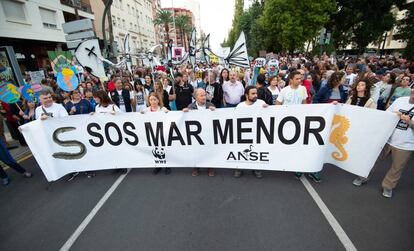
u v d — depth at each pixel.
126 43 10.77
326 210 2.70
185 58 12.25
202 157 3.60
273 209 2.78
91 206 3.08
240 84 5.21
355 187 3.16
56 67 6.32
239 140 3.41
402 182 3.27
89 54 6.35
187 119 3.46
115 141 3.70
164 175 3.81
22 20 13.97
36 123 3.40
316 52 21.19
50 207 3.13
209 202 3.00
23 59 14.53
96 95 3.95
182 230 2.53
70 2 18.36
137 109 6.07
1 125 5.54
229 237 2.38
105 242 2.43
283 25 20.30
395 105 2.77
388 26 20.72
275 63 8.16
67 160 3.71
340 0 22.03
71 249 2.37
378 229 2.37
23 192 3.61
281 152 3.30
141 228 2.60
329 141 3.28
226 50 12.55
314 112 3.06
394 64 10.98
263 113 3.23
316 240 2.27
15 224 2.83
